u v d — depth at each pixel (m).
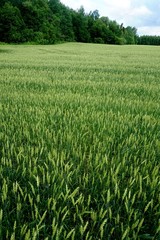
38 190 1.90
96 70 13.57
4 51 39.25
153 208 1.82
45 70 13.07
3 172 2.23
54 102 4.95
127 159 2.57
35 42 80.31
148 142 2.98
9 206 1.84
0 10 80.19
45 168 2.37
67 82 8.30
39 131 3.16
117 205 1.85
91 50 44.41
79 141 2.93
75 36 107.31
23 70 12.65
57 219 1.63
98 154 2.48
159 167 2.38
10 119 3.70
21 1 89.00
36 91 6.45
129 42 139.25
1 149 2.82
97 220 1.75
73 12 115.38
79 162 2.47
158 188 2.00
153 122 3.79
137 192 1.97
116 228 1.67
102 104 4.90
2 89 6.67
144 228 1.75
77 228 1.65
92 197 1.96
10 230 1.63
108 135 3.10
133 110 4.51
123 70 13.77
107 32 112.31
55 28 91.00
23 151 2.59
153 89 7.30
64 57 26.62
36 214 1.63
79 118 3.74
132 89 7.18
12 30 80.06
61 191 1.88
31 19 85.31
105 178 2.14
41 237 1.67
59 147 2.71
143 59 25.67
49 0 105.94
